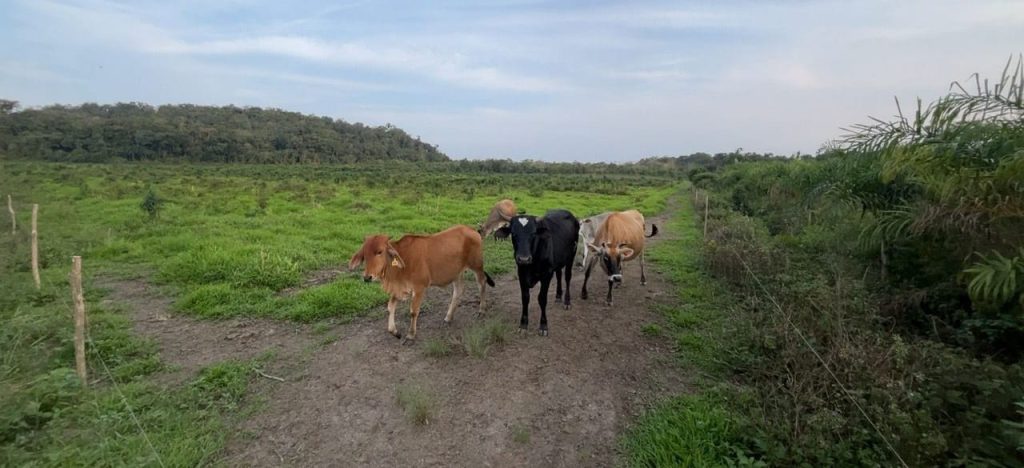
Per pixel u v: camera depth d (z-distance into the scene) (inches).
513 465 143.8
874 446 126.9
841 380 153.8
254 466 140.2
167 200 695.1
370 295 276.5
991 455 119.2
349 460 144.1
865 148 188.9
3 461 127.3
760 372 178.4
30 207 529.0
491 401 175.3
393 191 933.8
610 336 235.9
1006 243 163.2
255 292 280.4
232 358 205.6
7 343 196.2
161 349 214.2
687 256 416.5
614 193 1170.6
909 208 198.8
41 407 154.6
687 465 135.8
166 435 147.8
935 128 165.5
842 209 251.6
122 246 388.8
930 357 158.2
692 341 224.8
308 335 231.1
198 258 331.6
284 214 596.4
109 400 163.9
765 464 128.6
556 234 243.6
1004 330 167.3
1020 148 144.4
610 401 177.5
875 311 200.2
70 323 222.4
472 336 215.5
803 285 229.1
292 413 166.6
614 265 262.8
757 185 722.8
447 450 149.4
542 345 222.4
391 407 170.7
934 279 213.6
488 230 418.6
